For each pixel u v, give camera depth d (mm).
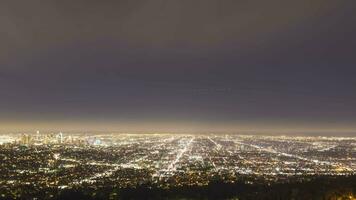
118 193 107188
